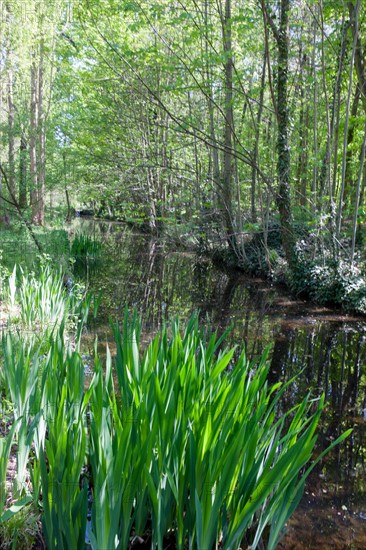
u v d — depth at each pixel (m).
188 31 15.64
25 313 6.77
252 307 11.62
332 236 12.59
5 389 4.42
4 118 21.02
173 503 2.96
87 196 22.34
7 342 3.59
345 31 12.02
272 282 15.14
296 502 2.71
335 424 5.46
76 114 20.05
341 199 12.55
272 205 17.83
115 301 11.14
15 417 3.46
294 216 16.73
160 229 23.84
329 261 12.51
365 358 8.08
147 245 24.08
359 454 4.76
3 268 10.08
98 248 18.30
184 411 2.78
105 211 39.81
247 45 13.48
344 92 16.02
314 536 3.38
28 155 18.52
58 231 18.91
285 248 13.80
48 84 22.98
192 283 14.63
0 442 2.71
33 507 3.01
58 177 21.30
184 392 2.94
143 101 15.58
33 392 3.61
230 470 2.34
